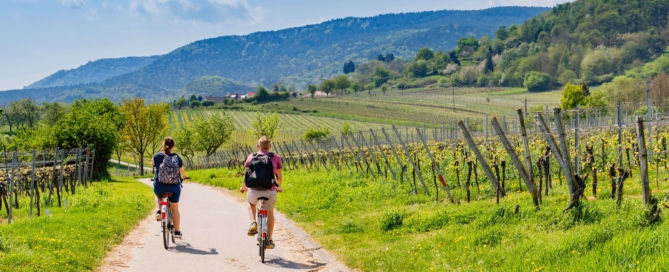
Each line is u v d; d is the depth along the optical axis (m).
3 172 21.92
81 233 12.63
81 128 44.19
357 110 161.00
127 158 109.94
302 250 11.94
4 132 139.62
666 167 15.55
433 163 16.17
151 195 28.12
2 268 9.00
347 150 36.53
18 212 18.72
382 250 10.77
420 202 17.11
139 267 10.20
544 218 10.81
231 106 192.62
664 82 94.56
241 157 59.28
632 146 16.77
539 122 11.13
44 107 155.50
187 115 176.25
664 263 6.83
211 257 11.02
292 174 31.53
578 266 7.44
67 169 26.27
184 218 16.83
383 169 26.98
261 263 10.52
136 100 69.44
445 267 8.84
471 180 18.91
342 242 12.41
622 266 7.18
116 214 16.25
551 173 18.23
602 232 8.68
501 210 11.61
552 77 189.25
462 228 11.46
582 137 20.84
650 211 8.99
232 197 25.05
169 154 11.96
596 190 13.59
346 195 19.84
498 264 8.62
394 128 18.61
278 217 16.89
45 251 10.58
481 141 28.30
